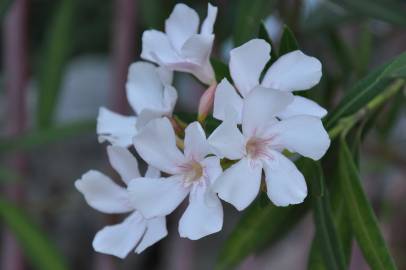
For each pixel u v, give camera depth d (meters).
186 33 0.55
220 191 0.50
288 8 0.69
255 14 0.62
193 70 0.55
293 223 0.60
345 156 0.56
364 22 0.69
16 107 0.78
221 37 0.71
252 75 0.53
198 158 0.52
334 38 0.69
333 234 0.55
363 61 0.69
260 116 0.52
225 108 0.50
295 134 0.52
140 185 0.52
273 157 0.52
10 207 0.69
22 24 0.77
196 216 0.51
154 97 0.56
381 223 0.84
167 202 0.52
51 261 0.68
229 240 0.59
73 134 0.71
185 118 0.56
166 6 0.72
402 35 0.79
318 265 0.58
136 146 0.52
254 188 0.51
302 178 0.51
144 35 0.55
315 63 0.53
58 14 0.73
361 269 0.78
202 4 0.73
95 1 0.85
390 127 0.68
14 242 0.78
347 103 0.56
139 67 0.56
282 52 0.55
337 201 0.58
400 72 0.53
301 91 0.55
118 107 0.76
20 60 0.78
